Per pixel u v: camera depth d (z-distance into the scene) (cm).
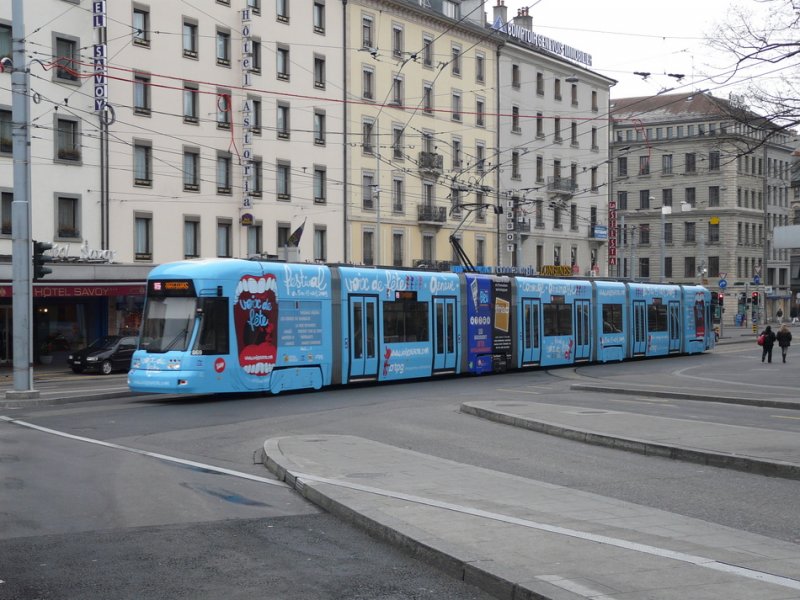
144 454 1505
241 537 916
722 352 5128
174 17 4306
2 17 3731
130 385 2386
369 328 2828
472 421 1948
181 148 4356
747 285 7656
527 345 3528
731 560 769
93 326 4262
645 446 1478
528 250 6450
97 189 4022
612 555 782
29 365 2430
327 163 5075
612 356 4088
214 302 2392
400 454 1400
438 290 3108
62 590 730
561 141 6788
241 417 2044
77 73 3928
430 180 5688
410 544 845
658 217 8269
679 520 944
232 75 4591
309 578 766
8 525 968
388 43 5409
